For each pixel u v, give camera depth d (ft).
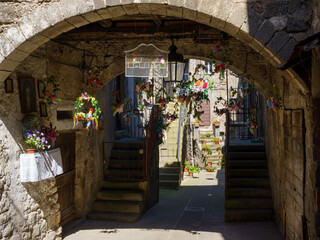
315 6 12.70
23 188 18.07
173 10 14.57
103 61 25.67
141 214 26.76
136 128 41.47
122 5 14.38
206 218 26.63
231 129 55.52
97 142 28.25
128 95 38.93
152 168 30.37
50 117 21.02
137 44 25.38
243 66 24.89
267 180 28.02
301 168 16.28
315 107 13.15
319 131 13.21
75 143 25.63
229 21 13.91
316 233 13.64
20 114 18.13
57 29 15.51
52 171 19.29
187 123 53.78
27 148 18.48
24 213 18.07
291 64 12.87
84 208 25.77
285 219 20.94
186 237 22.04
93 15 15.06
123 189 28.53
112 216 25.64
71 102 23.73
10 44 15.23
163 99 23.18
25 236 18.08
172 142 43.45
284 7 13.67
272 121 25.99
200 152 55.72
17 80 17.97
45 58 20.53
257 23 13.76
